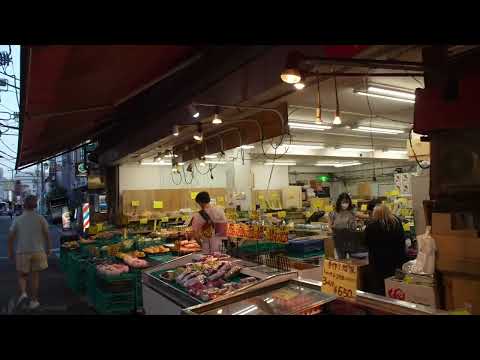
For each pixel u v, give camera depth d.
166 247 5.96
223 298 2.37
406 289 2.88
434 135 2.85
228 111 4.76
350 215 5.95
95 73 3.88
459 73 2.88
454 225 2.69
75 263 6.82
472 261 2.47
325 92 5.13
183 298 3.05
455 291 2.57
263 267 3.35
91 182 11.84
